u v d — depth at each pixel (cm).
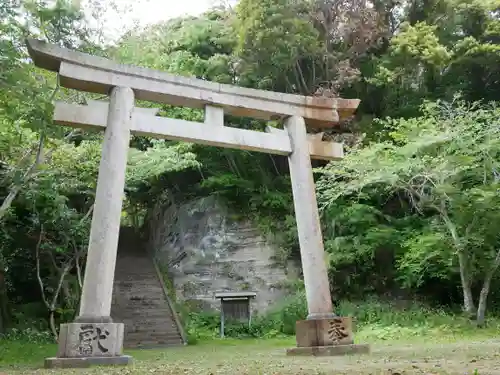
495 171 1473
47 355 1020
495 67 2014
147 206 3062
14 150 1428
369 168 1541
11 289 1686
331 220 1925
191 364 726
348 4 1980
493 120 1512
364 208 1805
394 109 2111
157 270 2322
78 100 1313
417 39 1842
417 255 1577
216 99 956
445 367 513
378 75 1912
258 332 1795
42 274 1778
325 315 882
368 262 1858
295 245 2097
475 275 1570
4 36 1069
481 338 1202
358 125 2011
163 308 1944
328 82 2012
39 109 1027
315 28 1984
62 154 1469
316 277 913
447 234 1580
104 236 771
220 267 2117
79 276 1526
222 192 2214
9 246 1652
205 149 2248
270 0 1808
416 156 1511
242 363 719
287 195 2202
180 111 1878
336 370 531
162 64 1797
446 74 2097
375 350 938
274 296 2000
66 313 1611
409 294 1833
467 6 1977
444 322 1451
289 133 1024
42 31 1123
